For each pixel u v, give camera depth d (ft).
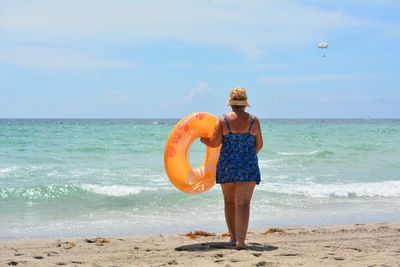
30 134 133.69
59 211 31.73
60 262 17.13
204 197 35.83
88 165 57.98
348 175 52.37
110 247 20.07
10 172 49.88
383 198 38.11
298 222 28.84
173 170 19.89
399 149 88.63
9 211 31.40
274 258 17.26
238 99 18.69
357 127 258.78
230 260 16.98
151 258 17.72
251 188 18.75
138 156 69.67
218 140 18.65
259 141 19.07
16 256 18.37
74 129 183.73
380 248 19.42
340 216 30.99
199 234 23.21
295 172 54.44
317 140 120.57
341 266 15.93
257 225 27.71
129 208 32.73
